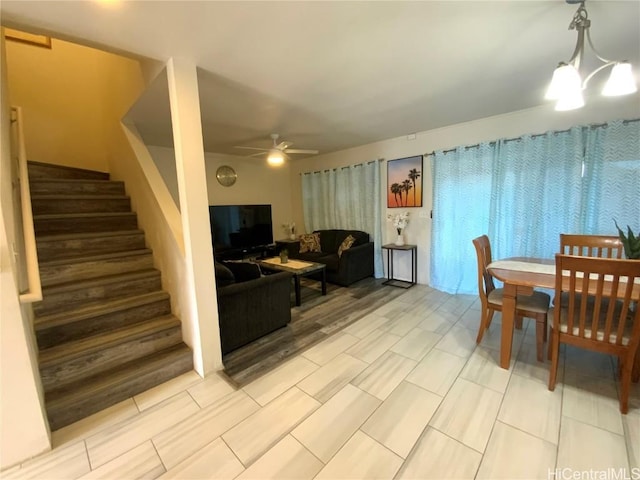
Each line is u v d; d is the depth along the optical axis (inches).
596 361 88.8
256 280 108.9
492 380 82.0
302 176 238.1
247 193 223.1
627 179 107.7
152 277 107.0
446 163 154.2
